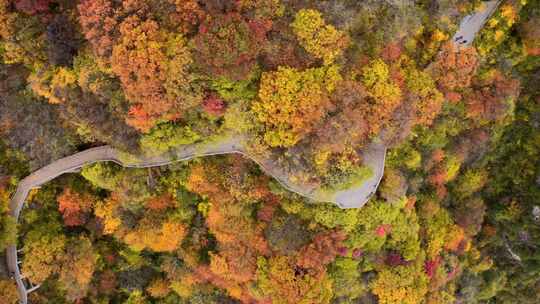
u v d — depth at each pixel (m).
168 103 21.75
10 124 25.66
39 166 26.94
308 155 22.73
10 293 27.34
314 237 26.25
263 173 25.41
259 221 26.62
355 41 22.05
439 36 24.14
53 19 22.56
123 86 21.69
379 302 28.36
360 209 25.66
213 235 28.23
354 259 27.25
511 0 25.36
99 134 23.92
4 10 22.48
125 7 20.64
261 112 21.91
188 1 20.23
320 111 21.30
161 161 25.50
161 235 27.70
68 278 28.14
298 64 21.53
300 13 20.50
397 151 25.80
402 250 27.98
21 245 28.64
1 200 27.11
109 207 27.66
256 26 20.25
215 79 21.14
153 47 20.48
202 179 25.53
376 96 22.28
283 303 27.08
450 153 27.81
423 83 23.72
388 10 21.81
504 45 26.91
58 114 25.08
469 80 24.78
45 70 23.64
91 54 22.59
